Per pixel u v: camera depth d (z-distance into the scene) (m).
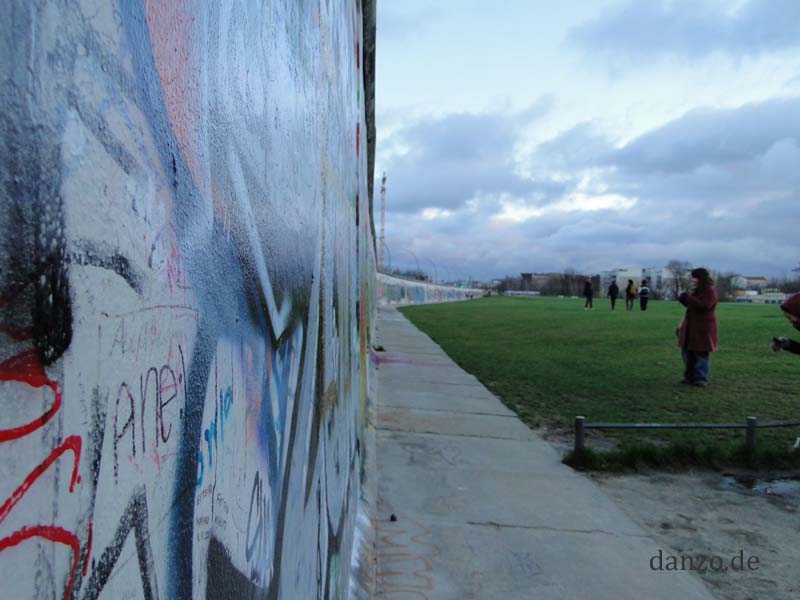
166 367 0.68
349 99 3.65
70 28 0.49
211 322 0.84
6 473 0.41
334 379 2.57
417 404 7.83
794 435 6.58
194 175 0.77
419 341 15.63
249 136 1.04
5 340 0.41
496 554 3.75
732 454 5.67
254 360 1.08
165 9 0.68
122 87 0.58
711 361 11.56
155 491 0.65
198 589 0.78
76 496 0.49
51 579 0.46
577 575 3.54
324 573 2.14
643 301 29.77
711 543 4.09
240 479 0.98
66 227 0.48
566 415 7.47
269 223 1.20
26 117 0.44
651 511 4.62
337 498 2.60
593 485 5.06
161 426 0.66
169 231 0.69
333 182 2.49
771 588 3.49
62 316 0.48
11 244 0.42
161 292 0.66
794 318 5.71
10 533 0.41
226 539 0.91
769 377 9.88
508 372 10.65
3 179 0.41
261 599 1.13
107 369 0.55
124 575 0.58
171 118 0.70
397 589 3.29
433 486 4.89
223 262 0.89
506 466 5.46
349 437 3.43
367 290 8.73
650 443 6.05
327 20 2.22
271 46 1.20
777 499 4.91
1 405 0.40
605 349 13.80
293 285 1.48
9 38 0.42
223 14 0.89
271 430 1.22
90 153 0.52
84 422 0.51
